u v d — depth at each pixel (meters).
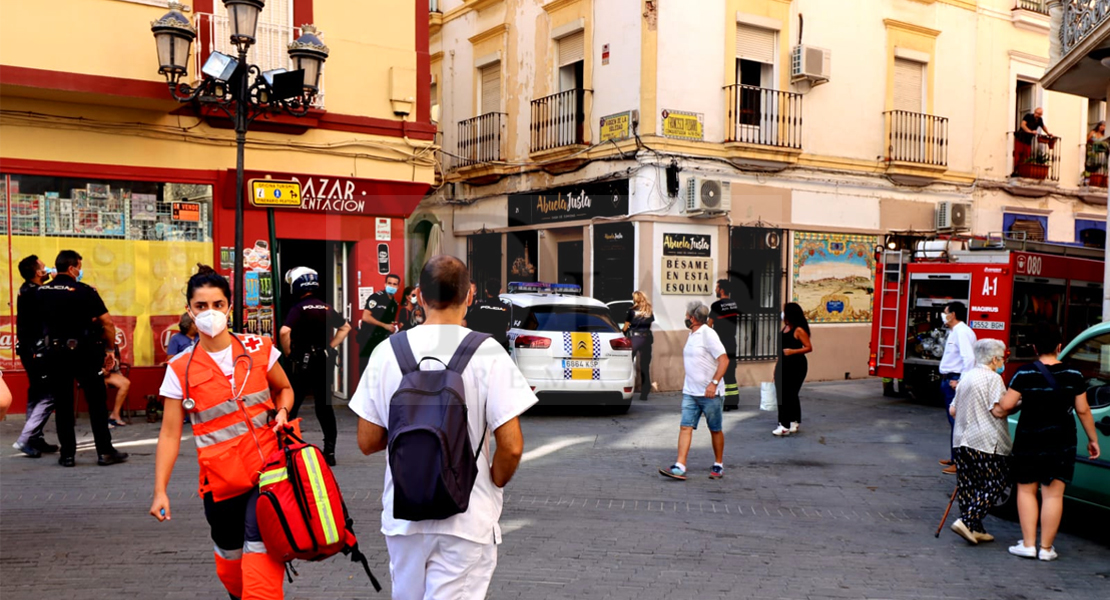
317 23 12.04
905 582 5.12
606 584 4.93
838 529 6.32
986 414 6.00
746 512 6.75
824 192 16.38
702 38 14.84
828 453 9.37
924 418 12.09
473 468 2.74
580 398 10.17
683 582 5.00
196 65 10.97
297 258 12.38
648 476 7.99
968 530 5.99
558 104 15.92
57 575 4.86
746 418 11.62
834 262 16.50
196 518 6.08
